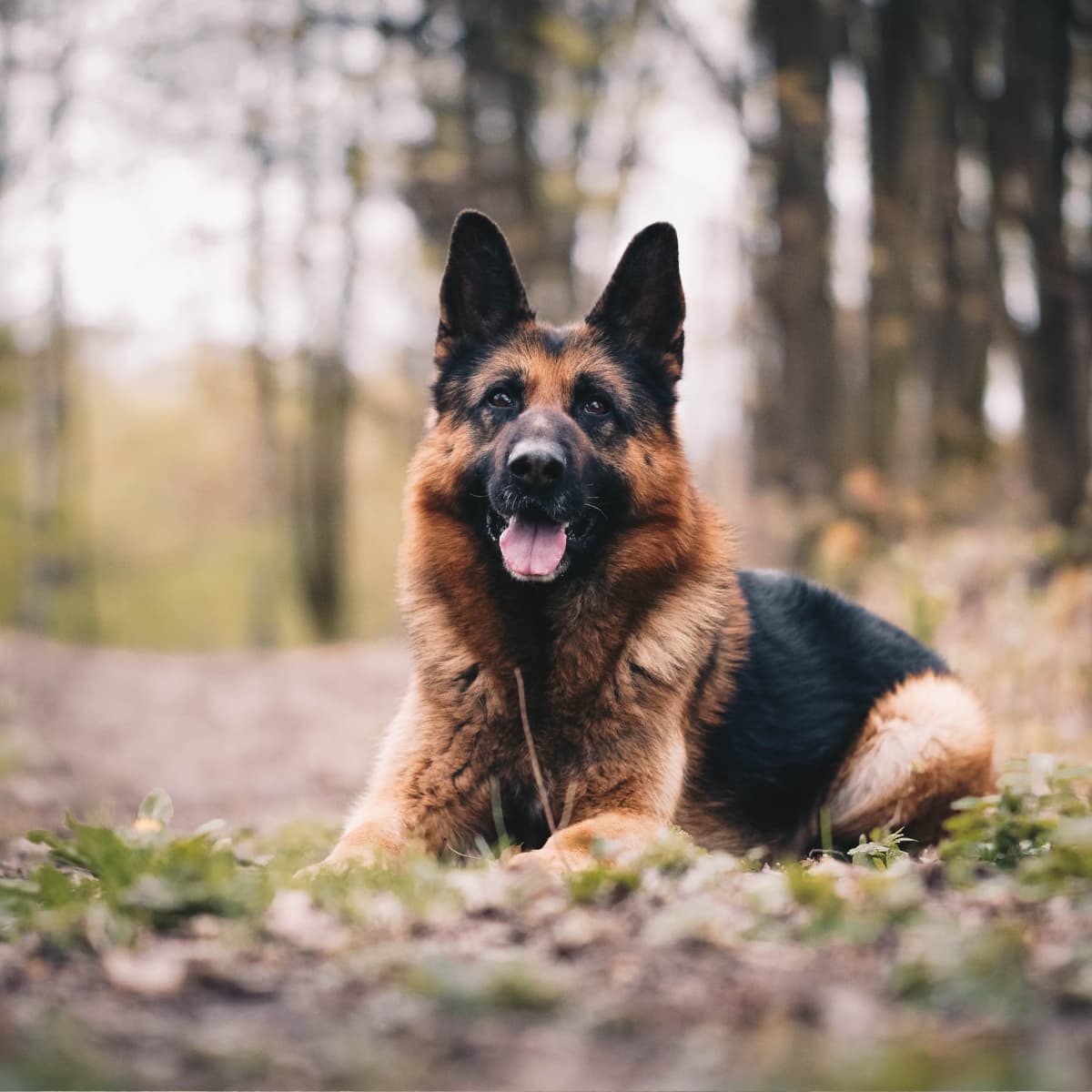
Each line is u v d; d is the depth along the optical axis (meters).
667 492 5.55
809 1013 2.83
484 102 20.94
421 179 20.42
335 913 3.85
